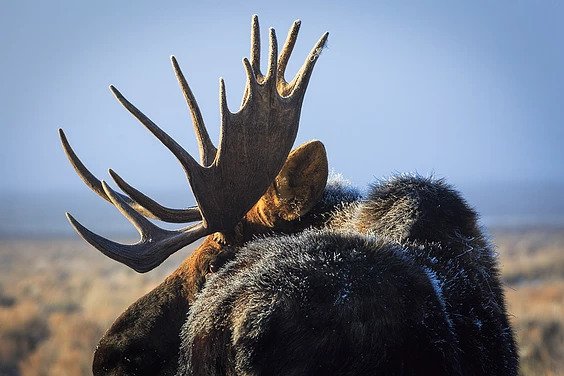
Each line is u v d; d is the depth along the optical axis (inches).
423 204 562.6
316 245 485.7
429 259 533.3
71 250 7342.5
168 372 581.0
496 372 525.3
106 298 2989.7
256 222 613.9
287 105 601.6
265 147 591.2
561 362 1441.9
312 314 456.4
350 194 637.3
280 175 607.8
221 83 572.7
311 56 608.4
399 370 456.4
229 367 465.7
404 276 476.4
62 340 2018.9
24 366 1745.8
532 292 2795.3
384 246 491.5
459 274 536.7
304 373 451.8
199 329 482.0
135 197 578.2
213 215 575.2
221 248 607.2
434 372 458.9
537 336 1686.8
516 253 5123.0
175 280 599.5
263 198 611.2
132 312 590.6
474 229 573.6
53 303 3004.4
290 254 483.2
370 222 574.6
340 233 500.4
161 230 579.5
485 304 540.7
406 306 466.6
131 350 582.2
